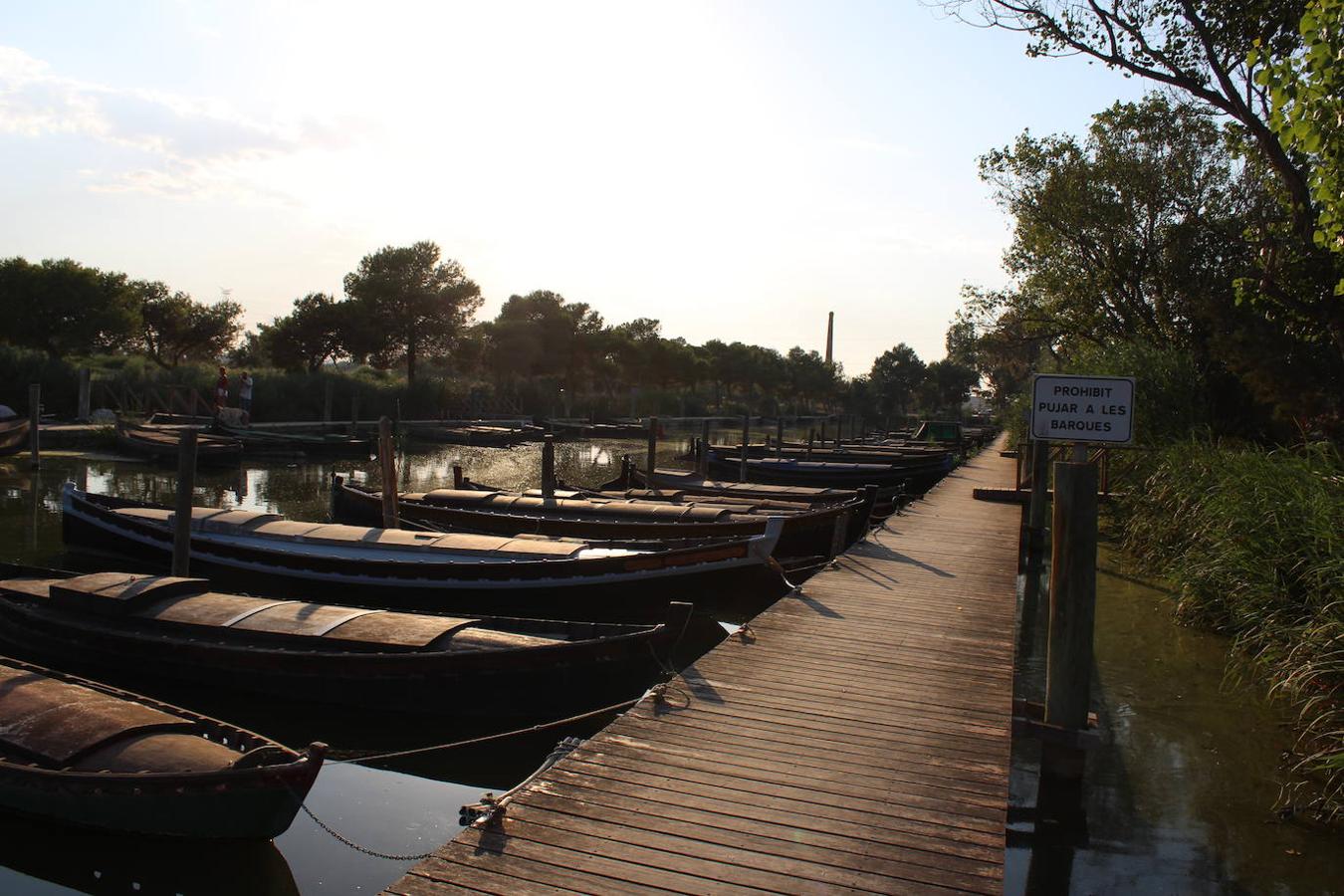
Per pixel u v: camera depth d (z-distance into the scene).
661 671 9.42
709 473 33.03
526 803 5.30
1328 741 8.17
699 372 86.50
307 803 7.75
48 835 6.73
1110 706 9.20
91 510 16.22
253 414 45.81
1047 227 28.73
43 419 36.97
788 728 6.63
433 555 14.43
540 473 34.91
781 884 4.52
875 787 5.65
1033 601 14.43
